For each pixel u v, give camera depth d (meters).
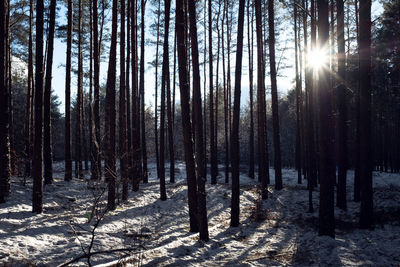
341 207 13.54
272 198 16.05
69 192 12.36
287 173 28.23
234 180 10.55
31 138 16.81
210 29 20.91
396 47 15.34
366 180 10.12
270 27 17.00
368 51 10.16
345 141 13.76
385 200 14.27
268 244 8.55
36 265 5.66
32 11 16.00
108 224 9.20
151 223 10.29
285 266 6.77
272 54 17.30
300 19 20.64
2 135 9.74
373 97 23.83
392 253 7.43
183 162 36.22
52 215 9.20
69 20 14.98
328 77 9.38
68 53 14.84
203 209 8.46
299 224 11.24
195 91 8.80
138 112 18.97
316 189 18.84
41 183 9.29
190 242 8.13
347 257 7.16
